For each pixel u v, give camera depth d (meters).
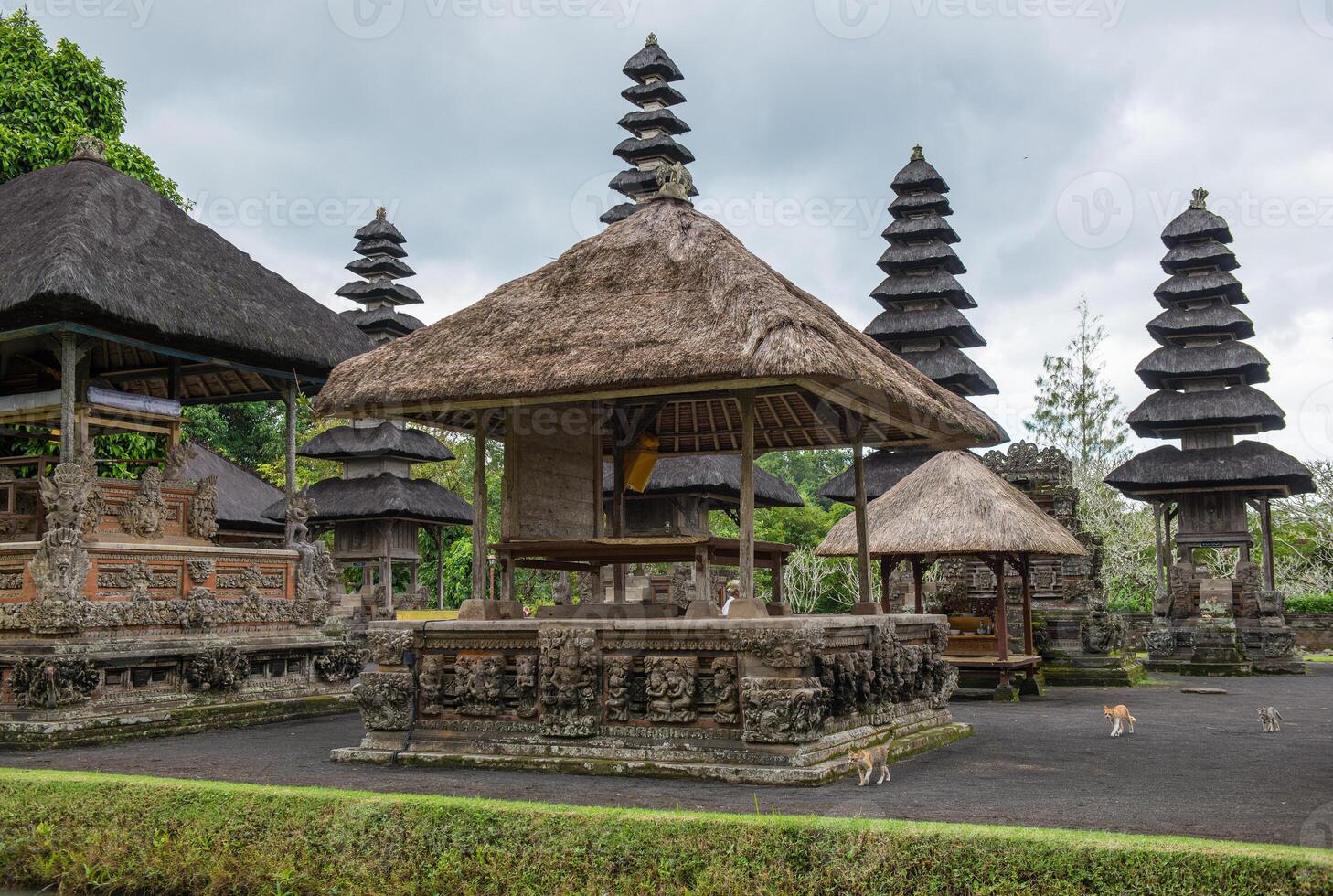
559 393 10.45
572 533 12.56
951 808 8.31
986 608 21.55
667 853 6.99
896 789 9.32
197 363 18.34
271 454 48.22
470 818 7.57
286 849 7.83
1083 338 48.56
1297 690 22.16
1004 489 20.92
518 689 11.00
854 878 6.55
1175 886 5.94
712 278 10.91
